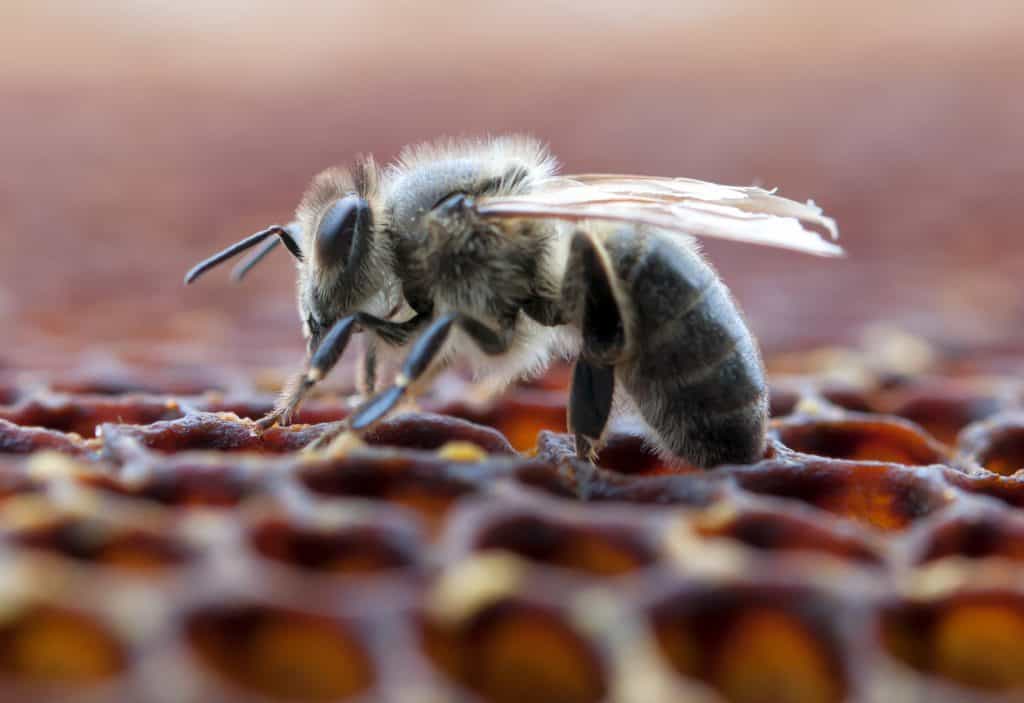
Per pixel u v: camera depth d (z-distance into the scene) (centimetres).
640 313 7
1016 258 15
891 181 18
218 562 5
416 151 7
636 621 5
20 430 6
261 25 37
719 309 7
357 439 6
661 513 6
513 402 8
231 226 17
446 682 5
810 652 5
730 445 7
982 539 5
